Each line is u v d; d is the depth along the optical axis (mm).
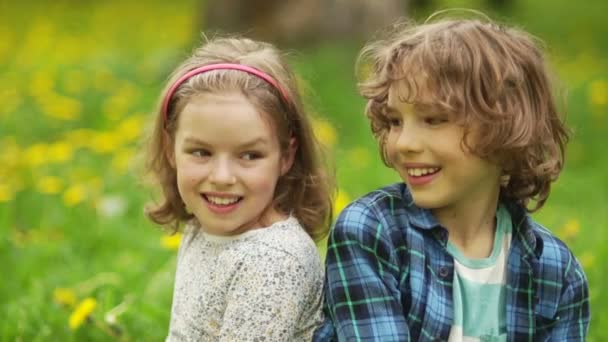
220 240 2547
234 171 2439
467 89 2232
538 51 2379
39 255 4348
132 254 4445
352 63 8188
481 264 2402
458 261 2395
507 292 2406
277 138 2518
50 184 5262
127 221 4953
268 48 2660
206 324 2492
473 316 2379
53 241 4609
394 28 2590
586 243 4332
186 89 2484
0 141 6648
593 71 9727
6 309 3686
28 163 5852
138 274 4086
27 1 16250
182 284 2615
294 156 2672
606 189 6008
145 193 5051
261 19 9109
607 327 3496
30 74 8570
